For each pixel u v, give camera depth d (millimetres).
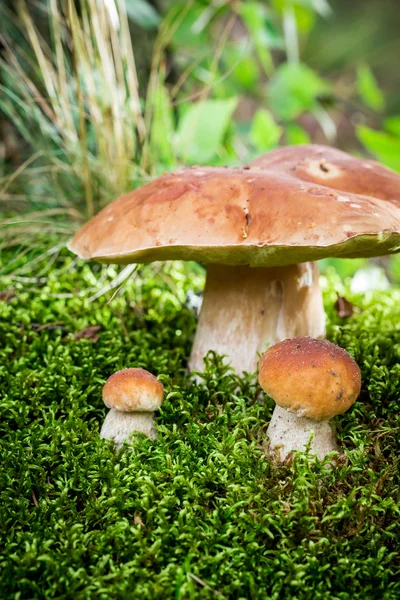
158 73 703
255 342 472
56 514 396
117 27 579
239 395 461
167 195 430
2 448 431
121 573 370
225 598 364
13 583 366
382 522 395
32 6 688
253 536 383
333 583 375
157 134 632
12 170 688
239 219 416
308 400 394
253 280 470
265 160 510
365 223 404
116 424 431
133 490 407
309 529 385
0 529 388
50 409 453
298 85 800
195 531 384
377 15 1311
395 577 380
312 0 819
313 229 402
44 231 599
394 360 492
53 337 533
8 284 589
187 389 472
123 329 539
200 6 758
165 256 439
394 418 442
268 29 813
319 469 405
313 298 488
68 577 369
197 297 571
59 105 613
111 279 600
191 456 420
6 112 626
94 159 612
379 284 691
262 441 427
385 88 1533
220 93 796
